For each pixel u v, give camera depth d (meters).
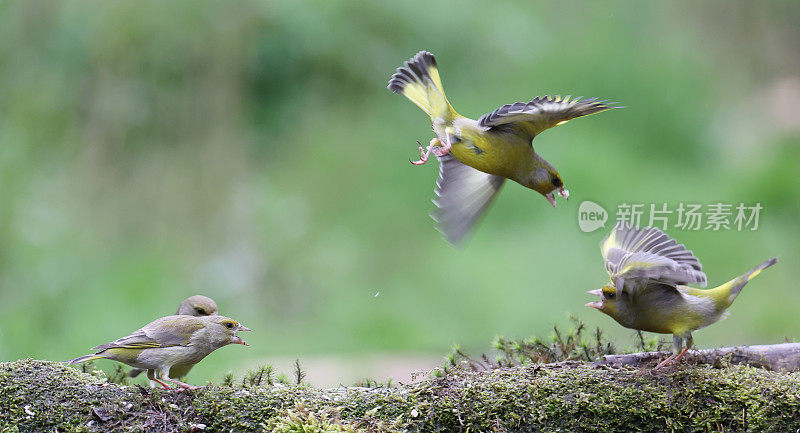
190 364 5.88
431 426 5.39
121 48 15.16
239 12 15.77
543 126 5.54
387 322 13.95
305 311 14.41
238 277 14.52
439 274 15.08
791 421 5.31
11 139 14.05
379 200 16.27
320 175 16.27
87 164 14.74
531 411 5.38
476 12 17.75
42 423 5.30
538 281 14.69
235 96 15.74
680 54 18.88
